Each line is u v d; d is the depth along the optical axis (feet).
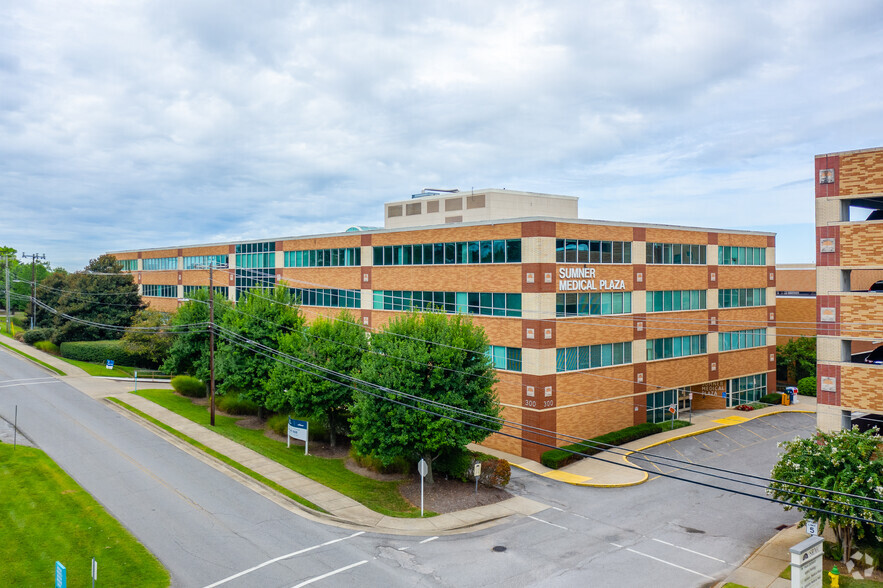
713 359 155.74
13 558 67.72
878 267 76.69
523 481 105.09
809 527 69.92
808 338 190.08
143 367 202.59
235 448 113.19
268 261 197.77
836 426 79.66
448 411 93.35
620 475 108.17
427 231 142.51
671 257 144.87
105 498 86.84
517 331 121.39
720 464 115.14
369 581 65.82
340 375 107.24
